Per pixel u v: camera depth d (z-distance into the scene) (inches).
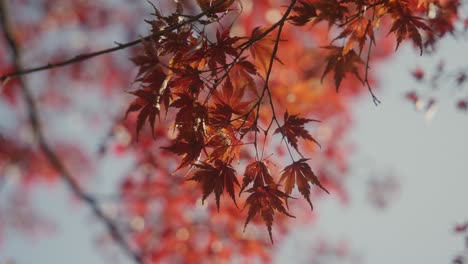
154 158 277.9
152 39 124.3
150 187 294.5
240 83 134.4
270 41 138.6
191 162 125.8
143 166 280.7
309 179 126.6
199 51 126.5
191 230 299.7
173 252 310.8
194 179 126.2
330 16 136.9
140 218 319.0
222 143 127.1
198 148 125.3
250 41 130.5
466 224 181.5
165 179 286.2
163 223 310.2
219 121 127.7
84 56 129.2
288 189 127.5
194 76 125.3
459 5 155.6
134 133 278.4
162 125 270.1
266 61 140.3
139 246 325.1
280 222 301.9
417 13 152.5
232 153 128.4
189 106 125.5
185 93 125.7
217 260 297.6
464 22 157.2
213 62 127.1
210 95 129.6
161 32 125.4
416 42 134.3
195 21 127.0
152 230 315.9
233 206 277.6
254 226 285.4
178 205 298.5
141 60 124.2
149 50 123.5
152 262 317.4
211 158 126.7
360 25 139.0
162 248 313.0
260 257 293.9
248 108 131.6
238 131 128.7
